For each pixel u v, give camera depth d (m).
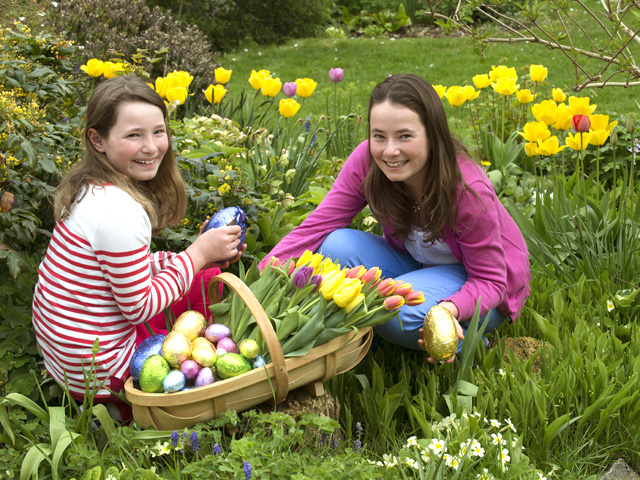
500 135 4.32
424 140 1.97
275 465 1.57
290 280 1.91
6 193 1.99
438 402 2.09
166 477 1.69
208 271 2.12
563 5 2.89
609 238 2.94
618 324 2.51
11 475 1.65
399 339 2.17
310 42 10.73
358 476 1.58
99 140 1.84
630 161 3.90
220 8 10.26
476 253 2.13
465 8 3.07
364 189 2.26
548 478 1.82
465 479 1.73
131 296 1.76
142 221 1.78
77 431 1.75
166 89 3.29
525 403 1.97
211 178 2.62
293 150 3.57
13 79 2.55
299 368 1.78
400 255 2.47
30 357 2.02
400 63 8.72
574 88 3.14
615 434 2.01
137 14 5.51
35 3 4.81
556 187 3.02
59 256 1.79
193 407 1.66
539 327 2.40
